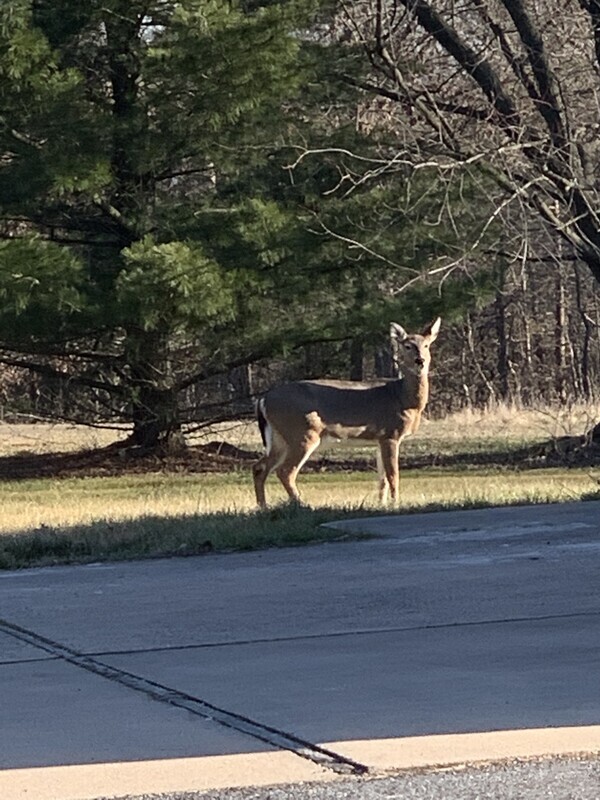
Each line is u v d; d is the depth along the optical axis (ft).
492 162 76.23
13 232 86.43
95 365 89.71
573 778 18.85
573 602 30.89
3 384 116.67
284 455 55.72
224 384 128.26
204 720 22.12
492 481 73.15
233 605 31.83
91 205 82.79
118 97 81.61
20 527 48.88
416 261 81.82
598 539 39.58
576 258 84.53
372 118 89.71
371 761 19.67
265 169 82.84
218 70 76.33
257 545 40.78
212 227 78.69
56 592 34.45
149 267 72.23
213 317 76.38
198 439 101.91
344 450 97.60
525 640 27.35
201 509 52.39
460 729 21.08
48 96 75.36
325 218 80.33
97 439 106.11
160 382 85.92
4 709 23.12
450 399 150.71
